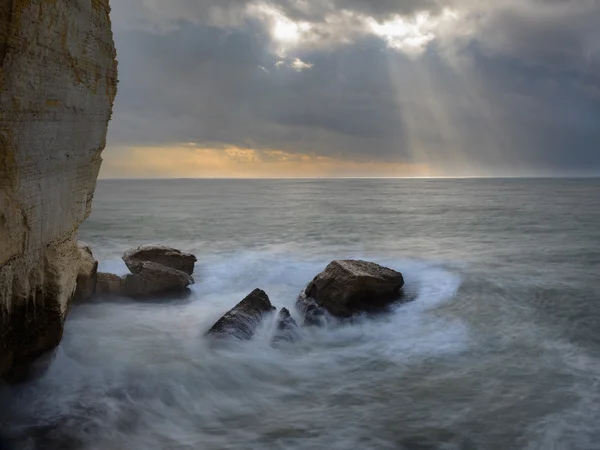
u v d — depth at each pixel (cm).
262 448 655
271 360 976
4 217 628
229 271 1886
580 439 670
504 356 995
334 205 6122
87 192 983
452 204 6097
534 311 1299
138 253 1614
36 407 748
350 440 678
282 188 13812
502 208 5256
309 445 664
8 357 725
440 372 920
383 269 1406
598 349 1027
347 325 1196
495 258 2098
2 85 570
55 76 700
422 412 759
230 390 842
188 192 10719
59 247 843
